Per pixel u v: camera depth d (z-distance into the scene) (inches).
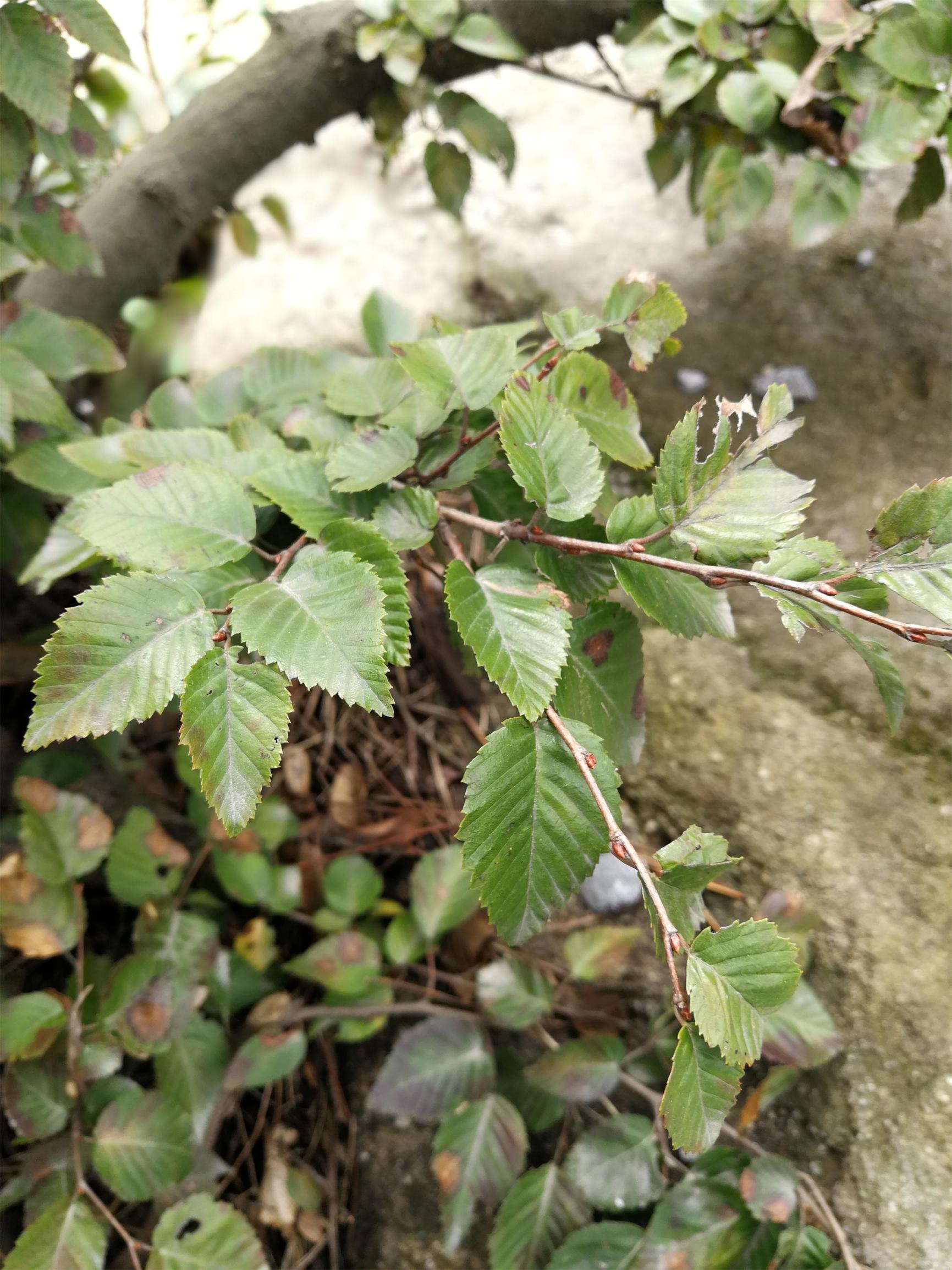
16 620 13.3
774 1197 9.4
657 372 14.2
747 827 11.6
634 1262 9.4
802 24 10.5
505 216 16.1
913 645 11.6
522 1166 10.5
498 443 8.5
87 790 12.8
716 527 6.8
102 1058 10.4
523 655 6.9
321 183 17.7
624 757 8.0
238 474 8.7
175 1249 9.5
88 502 7.6
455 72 12.8
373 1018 11.9
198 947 11.3
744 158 11.3
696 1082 6.2
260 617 6.6
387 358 10.0
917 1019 10.1
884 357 13.4
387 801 13.9
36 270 13.0
